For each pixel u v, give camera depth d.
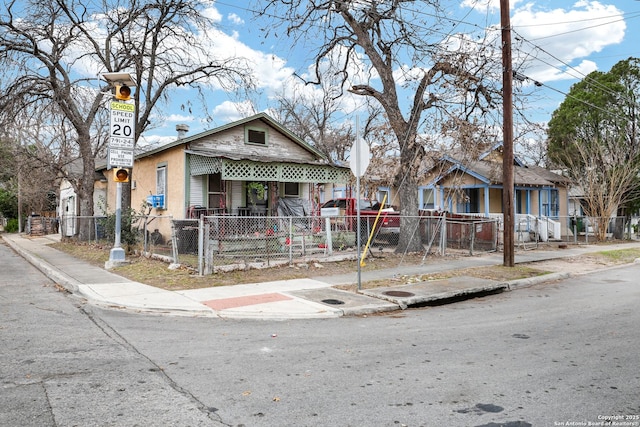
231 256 12.55
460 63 14.30
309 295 8.85
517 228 20.67
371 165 15.81
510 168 12.80
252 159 14.37
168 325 6.75
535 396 4.14
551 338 6.17
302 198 18.19
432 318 7.49
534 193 24.98
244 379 4.53
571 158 24.97
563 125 25.11
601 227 23.17
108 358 5.13
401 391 4.24
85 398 3.99
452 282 10.35
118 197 12.28
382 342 5.95
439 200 23.20
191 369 4.81
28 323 6.70
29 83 18.05
